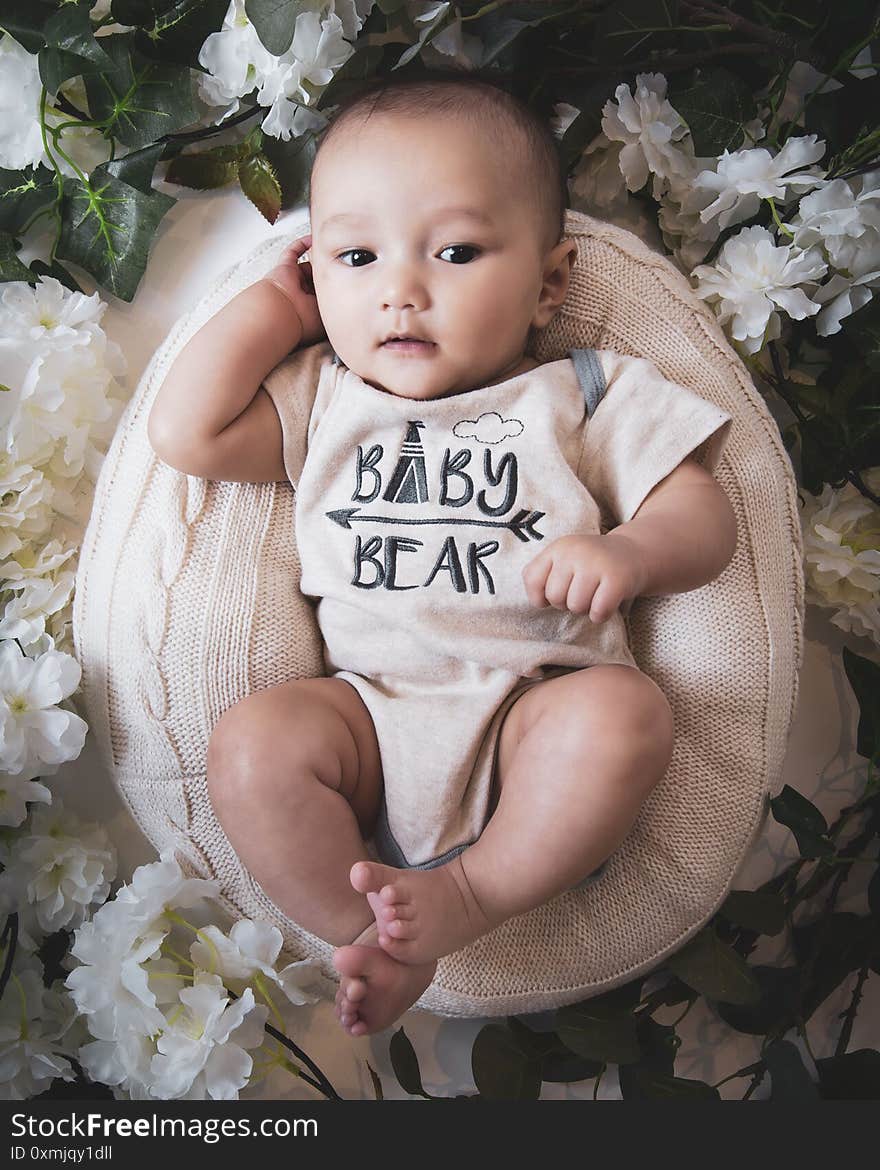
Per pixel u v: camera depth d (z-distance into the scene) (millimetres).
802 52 1336
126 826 1341
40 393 1250
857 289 1341
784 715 1229
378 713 1108
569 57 1366
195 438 1136
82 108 1377
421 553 1107
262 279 1197
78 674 1196
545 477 1114
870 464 1415
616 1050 1206
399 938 958
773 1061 1229
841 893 1434
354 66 1290
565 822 1001
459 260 1092
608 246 1264
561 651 1099
